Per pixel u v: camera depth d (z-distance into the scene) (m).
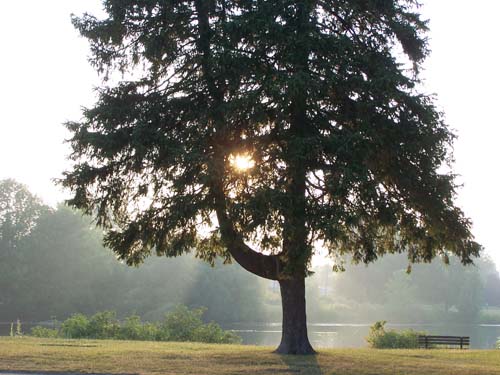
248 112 18.27
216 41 19.03
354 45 19.23
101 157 19.58
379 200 18.14
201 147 18.73
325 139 17.67
